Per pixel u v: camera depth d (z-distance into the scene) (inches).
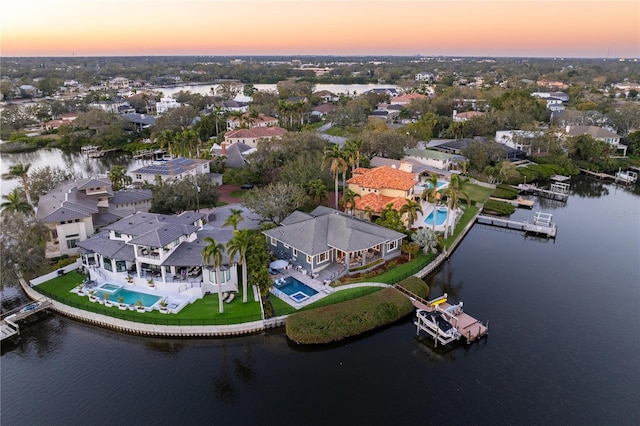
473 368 1926.7
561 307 2379.4
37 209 2997.0
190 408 1707.7
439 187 3821.4
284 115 7091.5
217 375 1882.4
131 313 2150.6
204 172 4473.4
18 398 1759.4
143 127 7426.2
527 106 6914.4
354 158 4013.3
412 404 1734.7
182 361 1968.5
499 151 4921.3
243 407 1716.3
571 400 1747.0
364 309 2203.5
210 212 3548.2
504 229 3518.7
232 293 2337.6
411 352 2034.9
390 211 2928.2
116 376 1872.5
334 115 7071.9
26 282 2484.0
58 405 1721.2
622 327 2203.5
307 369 1924.2
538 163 5246.1
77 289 2369.6
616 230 3521.2
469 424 1640.0
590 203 4224.9
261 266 2255.2
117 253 2410.2
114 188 3818.9
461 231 3282.5
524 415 1676.9
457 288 2566.4
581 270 2807.6
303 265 2586.1
